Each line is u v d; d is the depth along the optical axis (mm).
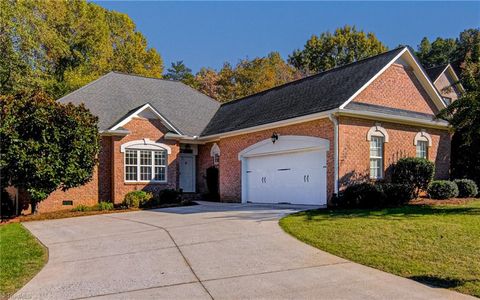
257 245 9141
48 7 35594
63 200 19484
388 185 15102
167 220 13781
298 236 9852
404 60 18906
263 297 5844
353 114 15938
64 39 37781
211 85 49594
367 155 16672
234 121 22266
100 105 22672
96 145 17453
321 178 16391
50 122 15977
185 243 9641
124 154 20844
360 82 16984
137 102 24297
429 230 9539
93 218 15828
